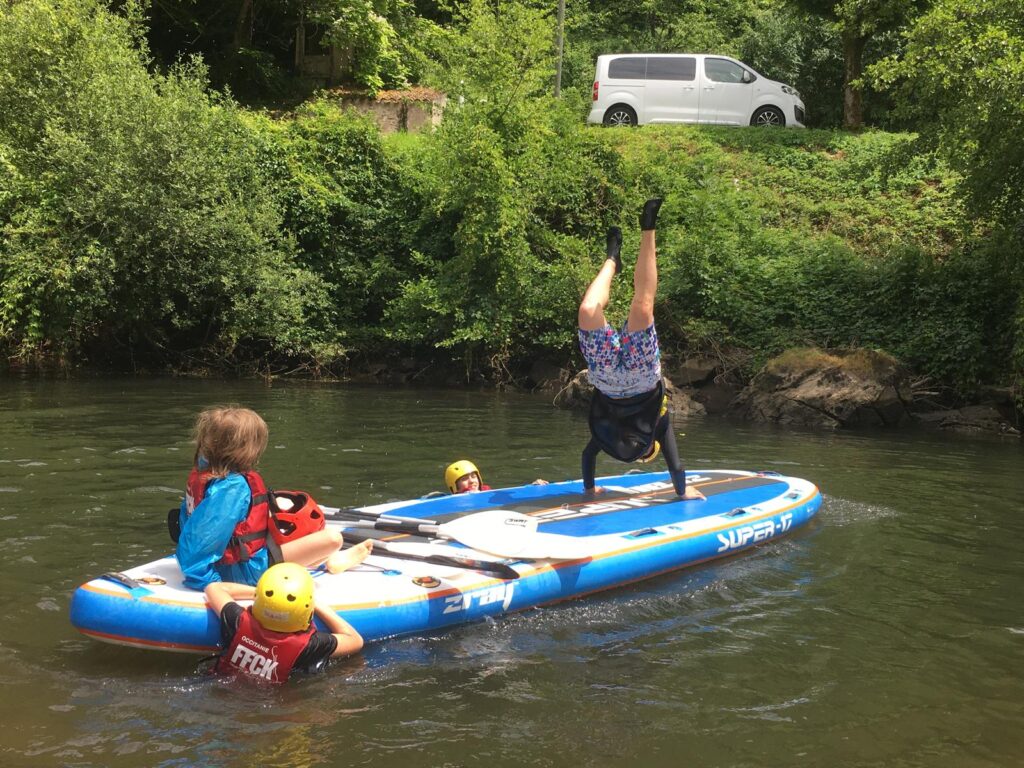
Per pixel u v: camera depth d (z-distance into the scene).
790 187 20.25
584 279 16.86
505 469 8.65
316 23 25.45
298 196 18.84
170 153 16.33
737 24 36.88
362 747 3.30
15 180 16.42
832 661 4.25
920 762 3.32
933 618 4.86
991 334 15.01
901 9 22.17
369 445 9.76
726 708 3.72
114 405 12.25
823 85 30.45
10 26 16.86
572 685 3.90
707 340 16.20
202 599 4.04
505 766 3.20
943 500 7.88
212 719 3.49
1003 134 12.99
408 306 17.64
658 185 19.50
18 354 16.48
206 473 4.20
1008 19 13.11
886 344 15.33
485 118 17.92
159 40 25.66
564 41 32.72
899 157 15.89
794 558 5.97
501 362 17.33
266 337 17.88
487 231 16.95
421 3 31.30
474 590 4.60
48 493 6.91
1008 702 3.85
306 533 4.37
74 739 3.29
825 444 11.24
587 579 5.09
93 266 16.06
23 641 4.15
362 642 4.15
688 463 9.64
